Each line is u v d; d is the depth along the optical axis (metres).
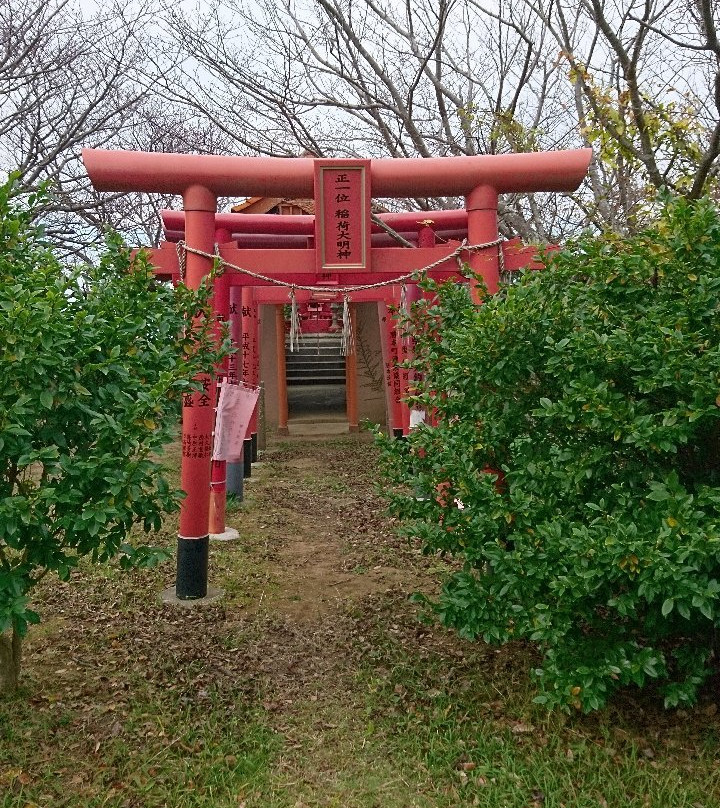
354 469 10.63
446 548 3.69
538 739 3.30
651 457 3.28
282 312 14.12
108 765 3.16
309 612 5.00
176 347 4.20
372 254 5.48
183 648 4.34
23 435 2.97
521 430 3.66
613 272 3.28
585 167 5.17
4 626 2.83
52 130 9.87
